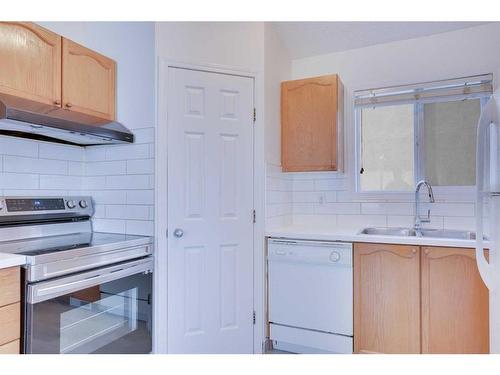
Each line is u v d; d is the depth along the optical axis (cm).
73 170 225
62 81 187
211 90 211
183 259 204
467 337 177
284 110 251
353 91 266
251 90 219
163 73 203
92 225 227
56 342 144
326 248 207
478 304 175
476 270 176
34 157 204
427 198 243
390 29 238
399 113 259
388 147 262
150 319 197
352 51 268
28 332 135
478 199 157
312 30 241
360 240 200
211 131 211
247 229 216
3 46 159
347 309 203
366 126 268
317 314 210
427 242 185
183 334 204
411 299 189
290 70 280
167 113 204
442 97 238
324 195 274
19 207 187
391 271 194
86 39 220
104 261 169
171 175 204
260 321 216
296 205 282
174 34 206
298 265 215
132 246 186
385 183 262
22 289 136
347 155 267
